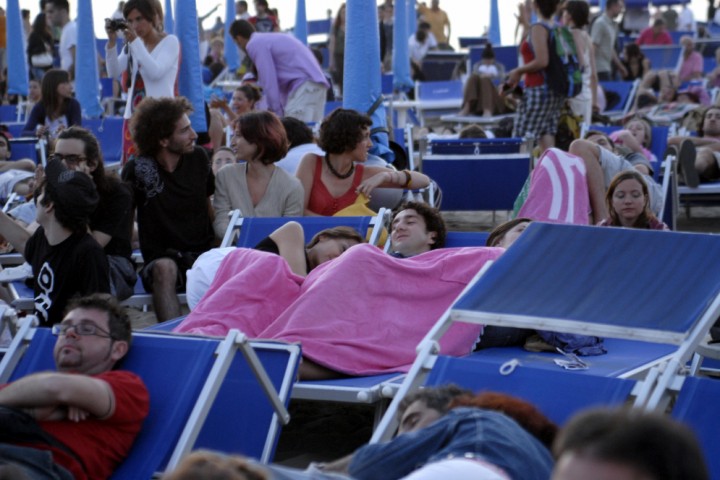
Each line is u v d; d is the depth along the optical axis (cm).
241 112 2144
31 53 3806
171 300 1255
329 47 4362
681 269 842
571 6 2408
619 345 1056
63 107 2414
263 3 3975
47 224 1092
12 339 948
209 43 4838
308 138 1655
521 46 2253
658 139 2219
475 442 585
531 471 575
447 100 4112
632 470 348
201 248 1345
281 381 866
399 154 1805
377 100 1823
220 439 862
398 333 1024
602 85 3584
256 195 1412
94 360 837
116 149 2553
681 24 5550
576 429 361
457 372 790
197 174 1341
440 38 5288
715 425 711
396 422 765
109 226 1210
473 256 1077
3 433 767
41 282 1095
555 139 2278
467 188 2034
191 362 841
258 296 1071
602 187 1582
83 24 2919
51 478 743
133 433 804
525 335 1064
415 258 1103
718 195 2217
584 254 883
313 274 1097
